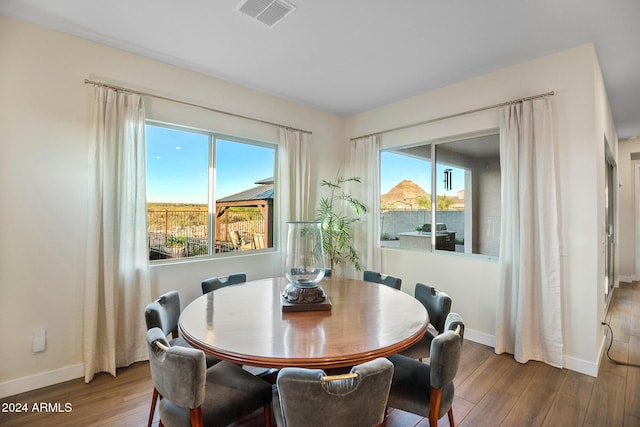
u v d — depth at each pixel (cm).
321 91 367
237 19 228
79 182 252
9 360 224
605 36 246
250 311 188
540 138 274
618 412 206
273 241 395
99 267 255
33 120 233
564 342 268
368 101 399
